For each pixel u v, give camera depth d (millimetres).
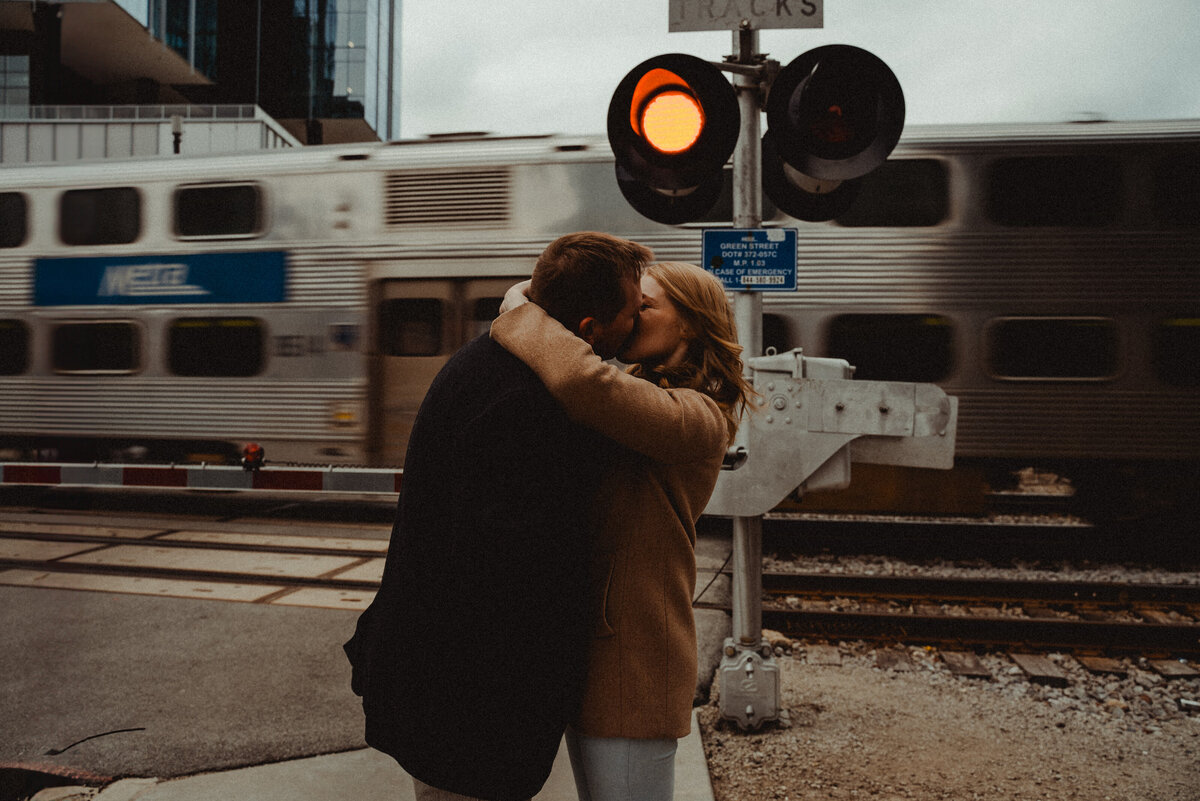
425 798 1296
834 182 2826
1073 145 6527
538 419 1208
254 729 3104
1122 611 5266
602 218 6973
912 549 6855
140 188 7766
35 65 36500
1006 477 7789
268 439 7492
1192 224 6402
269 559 6117
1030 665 4090
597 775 1341
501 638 1200
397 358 7297
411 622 1257
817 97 2574
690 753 2857
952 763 2869
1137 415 6422
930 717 3322
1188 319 6375
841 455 2900
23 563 5844
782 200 3100
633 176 2678
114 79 43156
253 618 4523
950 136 6633
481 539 1202
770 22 3021
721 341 1467
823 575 5602
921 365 6621
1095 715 3498
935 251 6609
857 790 2645
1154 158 6441
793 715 3277
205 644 4090
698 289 1470
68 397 7863
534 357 1233
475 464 1214
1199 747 3121
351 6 46406
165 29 40688
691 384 1454
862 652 4383
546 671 1217
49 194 7922
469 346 1359
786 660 4145
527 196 7098
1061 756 2979
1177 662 4223
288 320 7469
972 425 6578
